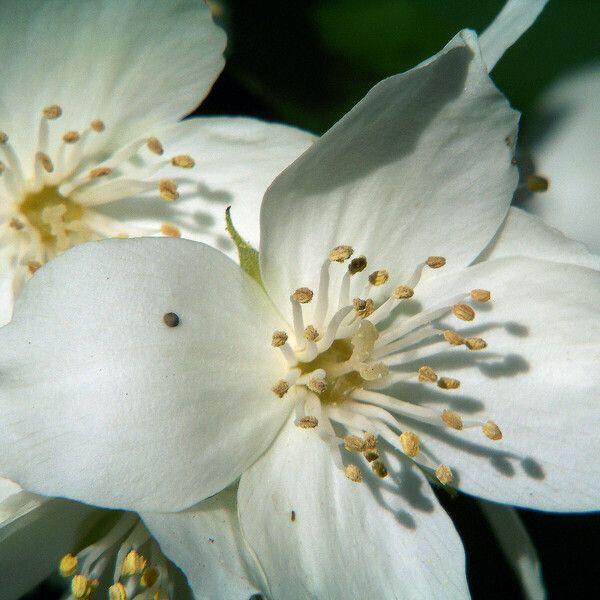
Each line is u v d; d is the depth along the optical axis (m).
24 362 0.11
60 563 0.11
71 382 0.11
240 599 0.11
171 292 0.11
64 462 0.11
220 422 0.11
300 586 0.11
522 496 0.11
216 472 0.11
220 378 0.11
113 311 0.11
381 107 0.11
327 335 0.11
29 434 0.11
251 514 0.11
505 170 0.11
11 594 0.11
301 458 0.11
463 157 0.11
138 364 0.11
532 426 0.11
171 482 0.11
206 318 0.11
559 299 0.11
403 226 0.11
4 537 0.11
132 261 0.11
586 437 0.11
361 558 0.11
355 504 0.11
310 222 0.11
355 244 0.11
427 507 0.11
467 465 0.11
